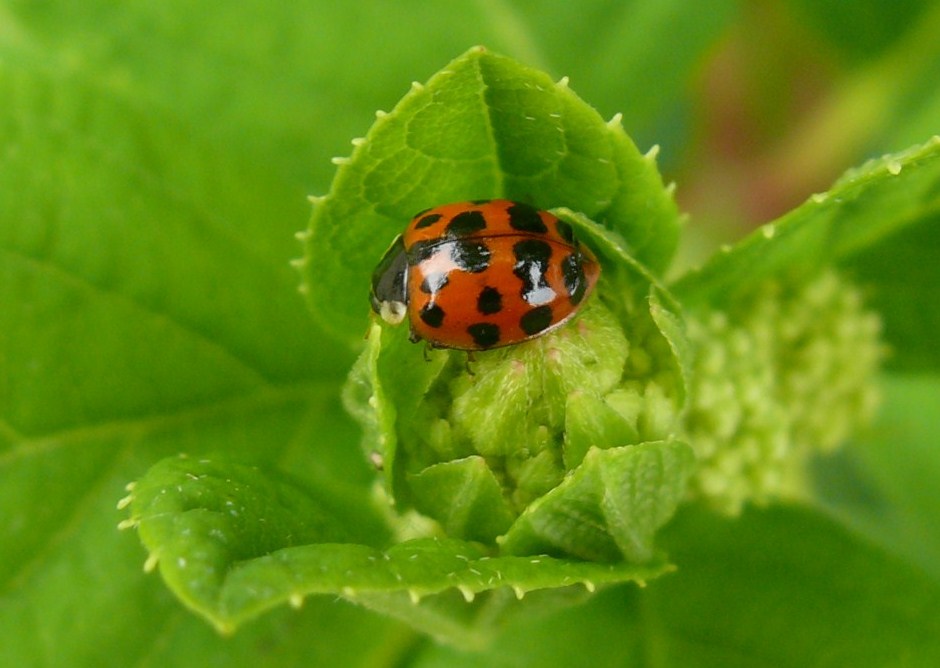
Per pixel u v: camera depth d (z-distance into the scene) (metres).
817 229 0.08
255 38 0.10
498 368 0.08
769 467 0.09
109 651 0.09
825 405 0.09
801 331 0.09
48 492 0.09
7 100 0.09
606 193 0.08
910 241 0.09
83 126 0.09
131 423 0.09
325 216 0.08
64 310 0.09
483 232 0.08
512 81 0.07
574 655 0.09
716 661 0.09
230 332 0.09
